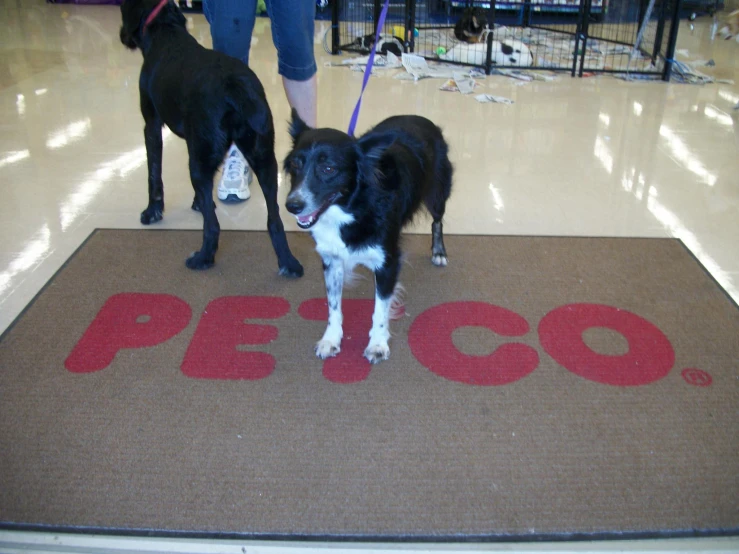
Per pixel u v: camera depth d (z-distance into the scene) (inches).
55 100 212.5
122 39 125.3
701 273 115.2
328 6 373.4
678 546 65.7
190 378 89.1
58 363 91.4
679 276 114.3
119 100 213.6
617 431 80.3
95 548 65.2
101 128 186.5
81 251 120.8
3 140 175.8
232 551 64.6
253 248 124.4
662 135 187.6
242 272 116.0
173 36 115.5
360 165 83.1
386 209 85.9
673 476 73.7
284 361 93.0
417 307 105.5
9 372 89.4
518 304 106.3
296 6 121.1
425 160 100.6
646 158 170.1
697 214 138.4
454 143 178.4
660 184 153.7
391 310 101.5
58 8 405.4
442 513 68.7
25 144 173.2
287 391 87.0
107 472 73.6
